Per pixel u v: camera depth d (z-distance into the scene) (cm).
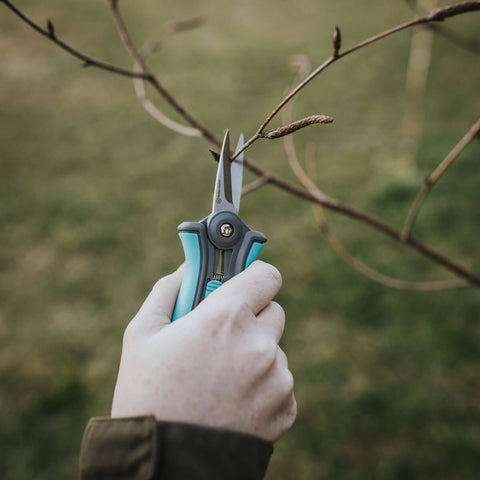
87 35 748
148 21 813
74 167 470
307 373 258
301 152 491
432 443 220
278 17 885
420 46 596
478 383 244
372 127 529
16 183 443
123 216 400
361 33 796
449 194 395
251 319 54
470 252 336
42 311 308
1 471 221
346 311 293
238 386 49
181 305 65
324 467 215
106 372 263
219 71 682
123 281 333
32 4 825
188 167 467
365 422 232
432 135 498
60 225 388
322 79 656
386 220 373
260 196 411
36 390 253
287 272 329
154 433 44
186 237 69
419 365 256
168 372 48
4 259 354
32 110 572
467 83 608
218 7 905
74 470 220
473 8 57
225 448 45
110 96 603
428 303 291
